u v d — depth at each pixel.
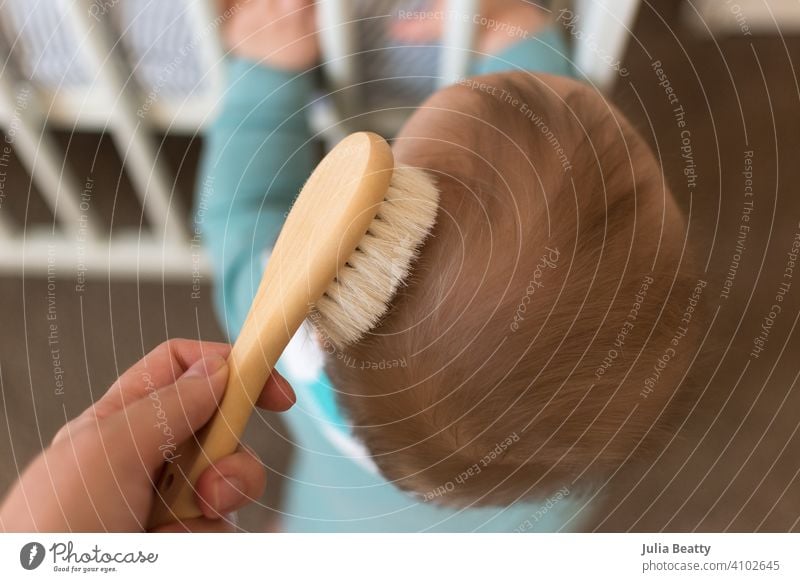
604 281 0.30
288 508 0.43
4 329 0.46
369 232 0.28
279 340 0.30
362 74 0.43
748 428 0.46
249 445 0.43
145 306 0.46
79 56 0.41
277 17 0.42
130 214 0.46
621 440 0.34
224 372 0.30
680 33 0.46
